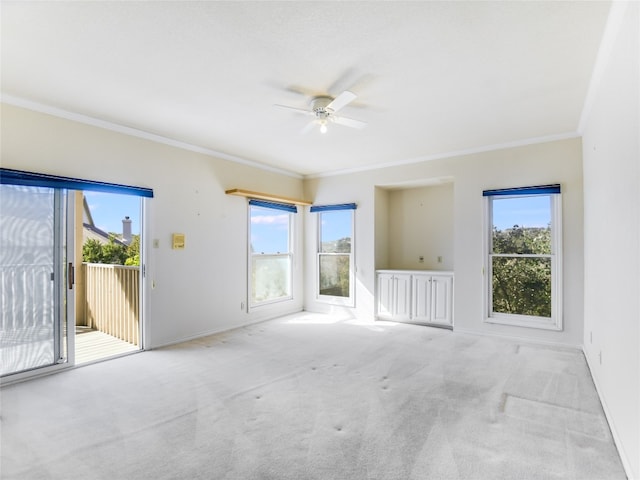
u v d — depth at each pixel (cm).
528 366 343
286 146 459
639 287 165
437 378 315
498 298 458
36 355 321
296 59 244
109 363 356
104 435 222
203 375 323
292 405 262
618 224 210
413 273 531
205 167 471
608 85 235
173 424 235
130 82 280
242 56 241
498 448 207
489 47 228
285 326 520
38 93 300
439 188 569
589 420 238
